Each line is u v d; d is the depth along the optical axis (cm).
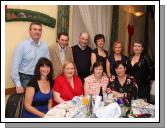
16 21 268
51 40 313
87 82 248
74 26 343
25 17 275
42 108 216
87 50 307
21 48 254
